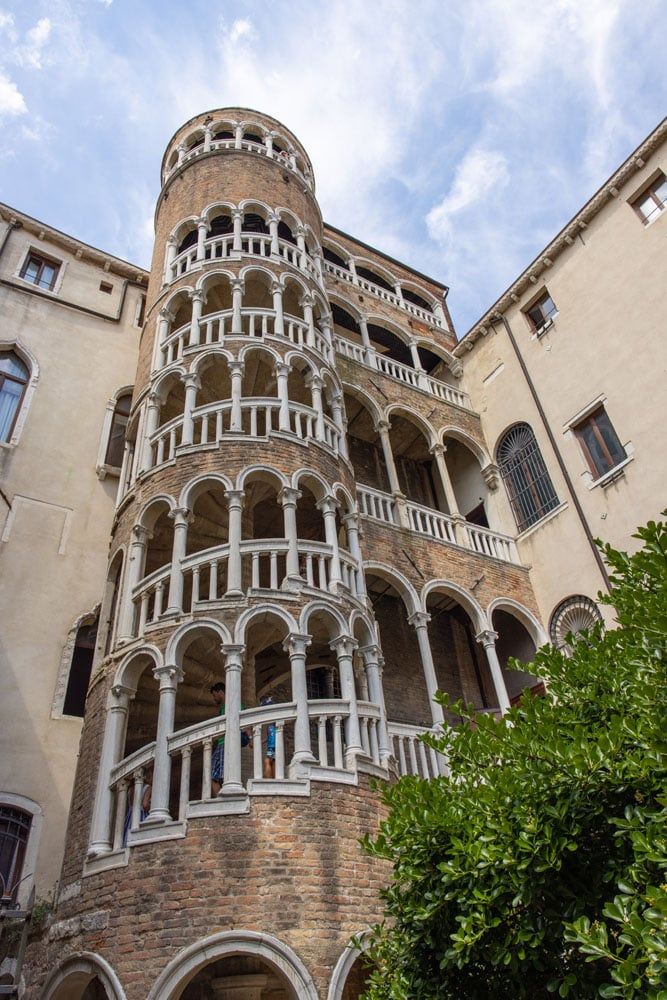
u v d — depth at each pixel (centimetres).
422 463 2728
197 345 1786
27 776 1570
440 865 659
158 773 1152
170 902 1013
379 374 2423
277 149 2647
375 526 1939
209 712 1495
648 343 2081
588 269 2380
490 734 780
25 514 1906
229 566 1364
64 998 1120
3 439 2019
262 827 1081
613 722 648
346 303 2747
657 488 1931
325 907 1041
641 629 701
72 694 1777
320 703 1261
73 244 2530
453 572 2038
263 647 1485
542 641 2088
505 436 2544
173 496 1505
